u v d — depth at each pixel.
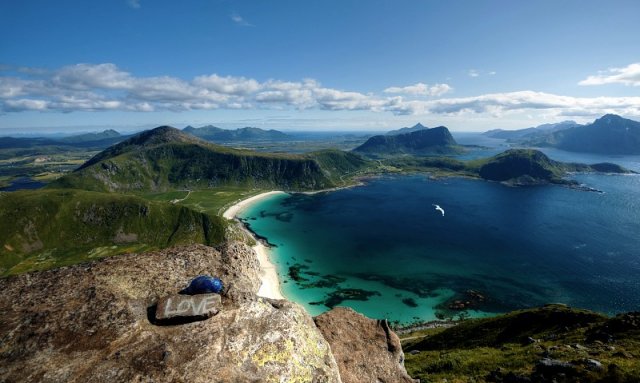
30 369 12.08
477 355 48.09
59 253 180.88
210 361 12.76
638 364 30.83
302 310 17.20
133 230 197.00
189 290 16.08
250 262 22.08
